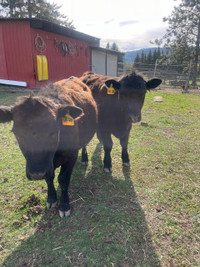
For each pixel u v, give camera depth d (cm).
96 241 248
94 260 226
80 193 336
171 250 241
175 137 576
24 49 1113
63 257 229
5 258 227
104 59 1994
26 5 2741
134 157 456
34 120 208
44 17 2897
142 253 236
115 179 376
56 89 279
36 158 212
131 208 304
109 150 401
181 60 2991
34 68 1133
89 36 1608
